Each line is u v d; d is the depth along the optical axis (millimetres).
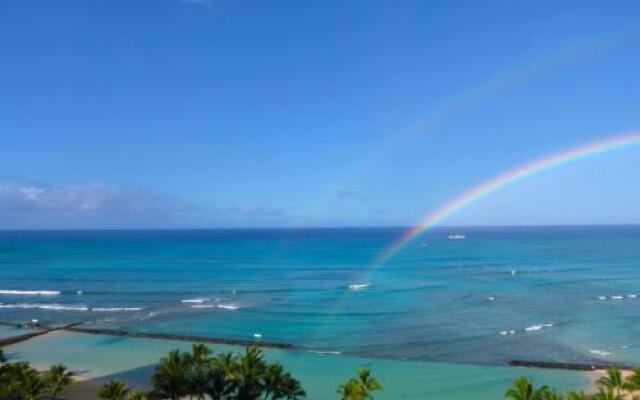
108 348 76438
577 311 102500
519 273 170375
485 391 57375
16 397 45656
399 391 57688
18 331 87688
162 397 46000
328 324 93250
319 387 59719
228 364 45281
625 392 48500
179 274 176875
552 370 64188
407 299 119938
